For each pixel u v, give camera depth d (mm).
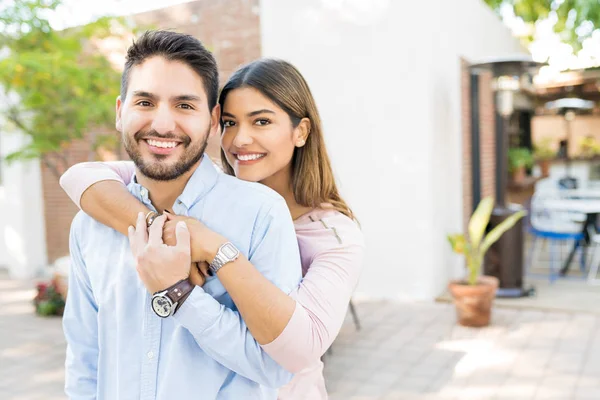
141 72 1165
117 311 1243
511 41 10172
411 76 5715
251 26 6469
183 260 1101
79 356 1392
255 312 1089
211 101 1234
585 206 6809
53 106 5141
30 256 8008
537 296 6000
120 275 1241
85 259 1325
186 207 1235
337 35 5980
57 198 8008
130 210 1228
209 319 1108
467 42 7133
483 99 7918
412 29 5672
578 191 8070
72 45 5266
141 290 1223
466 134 7223
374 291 6078
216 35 6637
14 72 4840
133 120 1171
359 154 6008
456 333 4887
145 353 1205
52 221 8078
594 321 5125
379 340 4770
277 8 6203
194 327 1115
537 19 15531
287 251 1204
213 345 1122
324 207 1573
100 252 1293
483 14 7934
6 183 8031
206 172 1259
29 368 4453
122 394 1229
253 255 1203
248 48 6516
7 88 4973
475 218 5023
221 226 1225
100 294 1285
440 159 6074
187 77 1165
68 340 1411
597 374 3939
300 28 6129
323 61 6070
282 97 1499
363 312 5559
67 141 5602
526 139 12195
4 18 4941
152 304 1114
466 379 3930
